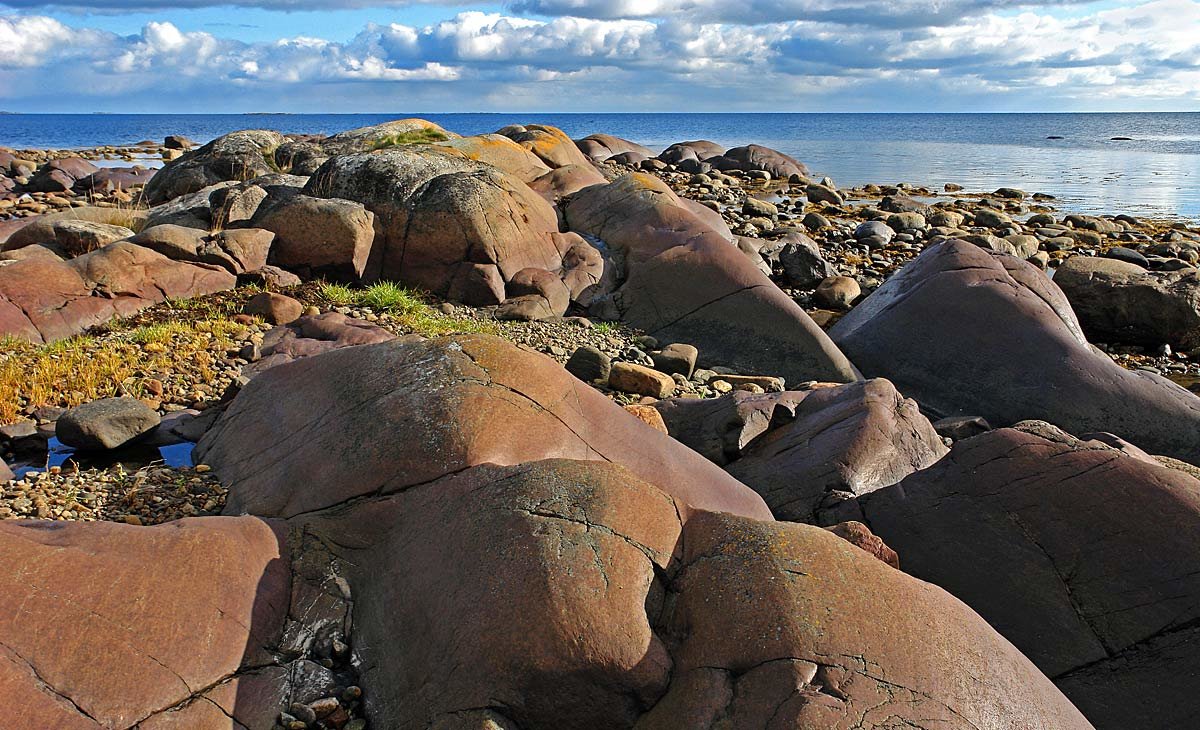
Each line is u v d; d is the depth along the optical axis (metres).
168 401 8.12
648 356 11.50
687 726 3.59
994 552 6.01
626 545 4.13
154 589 4.14
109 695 3.69
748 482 7.59
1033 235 22.23
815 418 8.04
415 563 4.43
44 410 7.70
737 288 12.28
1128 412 10.04
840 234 21.52
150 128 116.69
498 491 4.45
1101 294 13.91
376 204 13.28
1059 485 6.04
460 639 3.90
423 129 18.78
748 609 3.86
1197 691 5.02
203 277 11.61
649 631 3.89
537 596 3.84
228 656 4.12
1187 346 13.64
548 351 10.97
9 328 9.61
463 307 12.50
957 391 11.00
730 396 8.55
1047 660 5.49
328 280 12.75
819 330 11.90
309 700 4.13
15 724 3.45
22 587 3.87
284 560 4.76
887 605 3.90
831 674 3.59
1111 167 44.28
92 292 10.59
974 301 11.34
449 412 5.25
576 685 3.73
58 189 28.52
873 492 6.90
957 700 3.61
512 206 13.34
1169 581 5.41
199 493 6.05
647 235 13.61
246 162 18.92
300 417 6.06
